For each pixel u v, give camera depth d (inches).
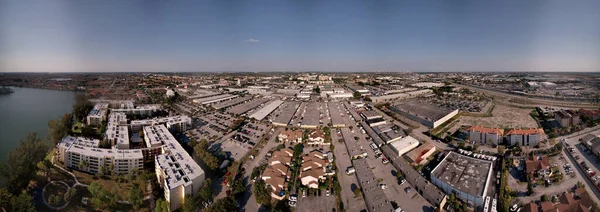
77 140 2598.4
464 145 2869.1
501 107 4970.5
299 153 2588.6
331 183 2108.8
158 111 4574.3
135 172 2183.8
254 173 2178.9
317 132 3129.9
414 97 6397.6
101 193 1705.2
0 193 1612.9
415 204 1850.4
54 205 1774.1
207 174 2247.8
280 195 1876.2
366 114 4197.8
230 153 2699.3
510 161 2396.7
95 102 5083.7
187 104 5541.3
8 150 2962.6
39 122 4232.3
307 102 5629.9
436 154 2677.2
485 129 3014.3
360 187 2057.1
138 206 1744.6
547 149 2635.3
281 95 6825.8
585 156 2486.5
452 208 1782.7
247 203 1834.4
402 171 2262.6
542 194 1913.1
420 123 3796.8
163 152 2534.5
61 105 5723.4
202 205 1822.1
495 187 2026.3
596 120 3533.5
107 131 3139.8
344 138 3134.8
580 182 2026.3
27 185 1934.1
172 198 1777.8
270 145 2930.6
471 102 5497.1
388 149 2728.8
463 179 2030.0
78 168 2279.8
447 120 3961.6
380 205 1803.6
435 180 2092.8
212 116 4392.2
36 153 2269.9
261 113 4370.1
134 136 3267.7
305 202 1862.7
